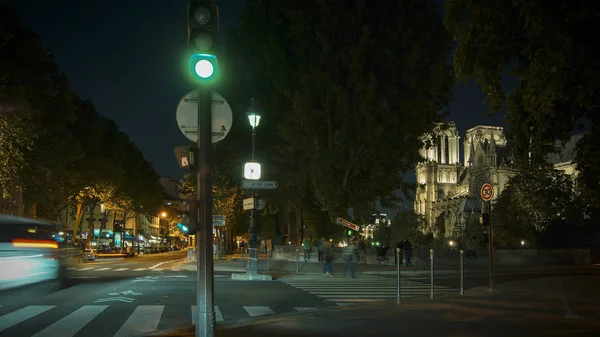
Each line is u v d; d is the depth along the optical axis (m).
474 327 10.51
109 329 10.71
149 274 25.92
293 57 35.12
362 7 32.47
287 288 19.48
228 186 48.81
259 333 9.94
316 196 34.31
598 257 39.44
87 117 50.00
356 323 11.05
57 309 13.32
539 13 7.34
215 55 7.83
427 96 33.84
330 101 33.66
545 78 7.57
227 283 21.30
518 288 17.86
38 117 34.25
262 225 63.72
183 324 11.33
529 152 8.84
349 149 33.34
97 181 53.69
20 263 16.22
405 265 35.12
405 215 65.50
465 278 25.58
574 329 10.09
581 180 8.15
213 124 8.15
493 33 8.58
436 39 34.16
